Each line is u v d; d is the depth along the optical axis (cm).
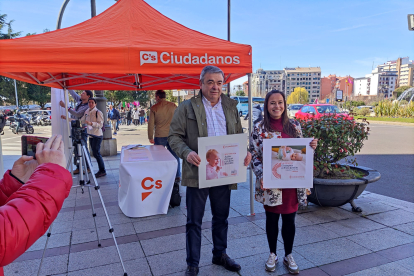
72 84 549
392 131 1644
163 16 372
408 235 329
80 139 274
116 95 3425
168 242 317
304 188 244
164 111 543
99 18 346
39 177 98
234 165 244
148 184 384
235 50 333
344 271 259
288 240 255
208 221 373
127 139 1405
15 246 83
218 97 248
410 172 665
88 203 446
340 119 397
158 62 303
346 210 408
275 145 237
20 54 269
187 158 225
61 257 288
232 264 258
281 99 250
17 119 1709
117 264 274
